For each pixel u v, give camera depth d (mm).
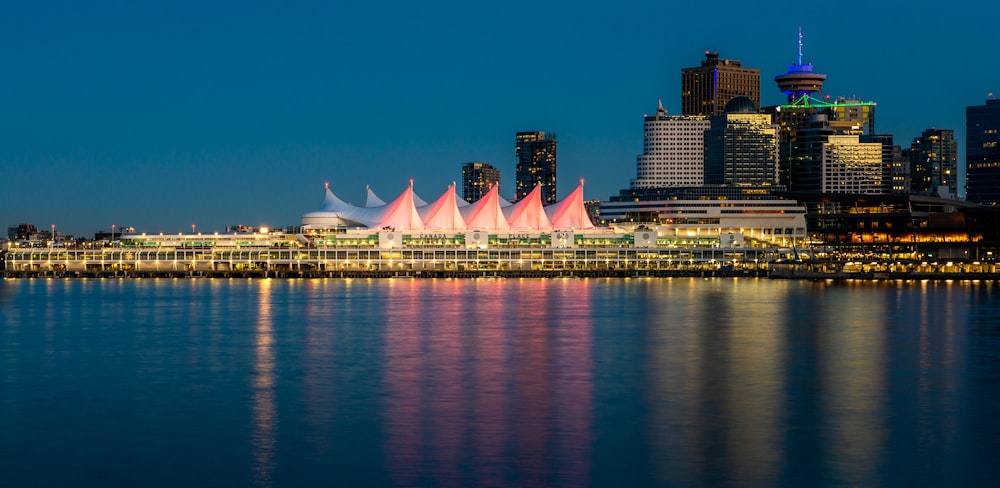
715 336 153000
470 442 82000
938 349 136625
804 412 93188
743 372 116375
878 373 115375
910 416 91438
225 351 136000
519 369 118750
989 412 93062
